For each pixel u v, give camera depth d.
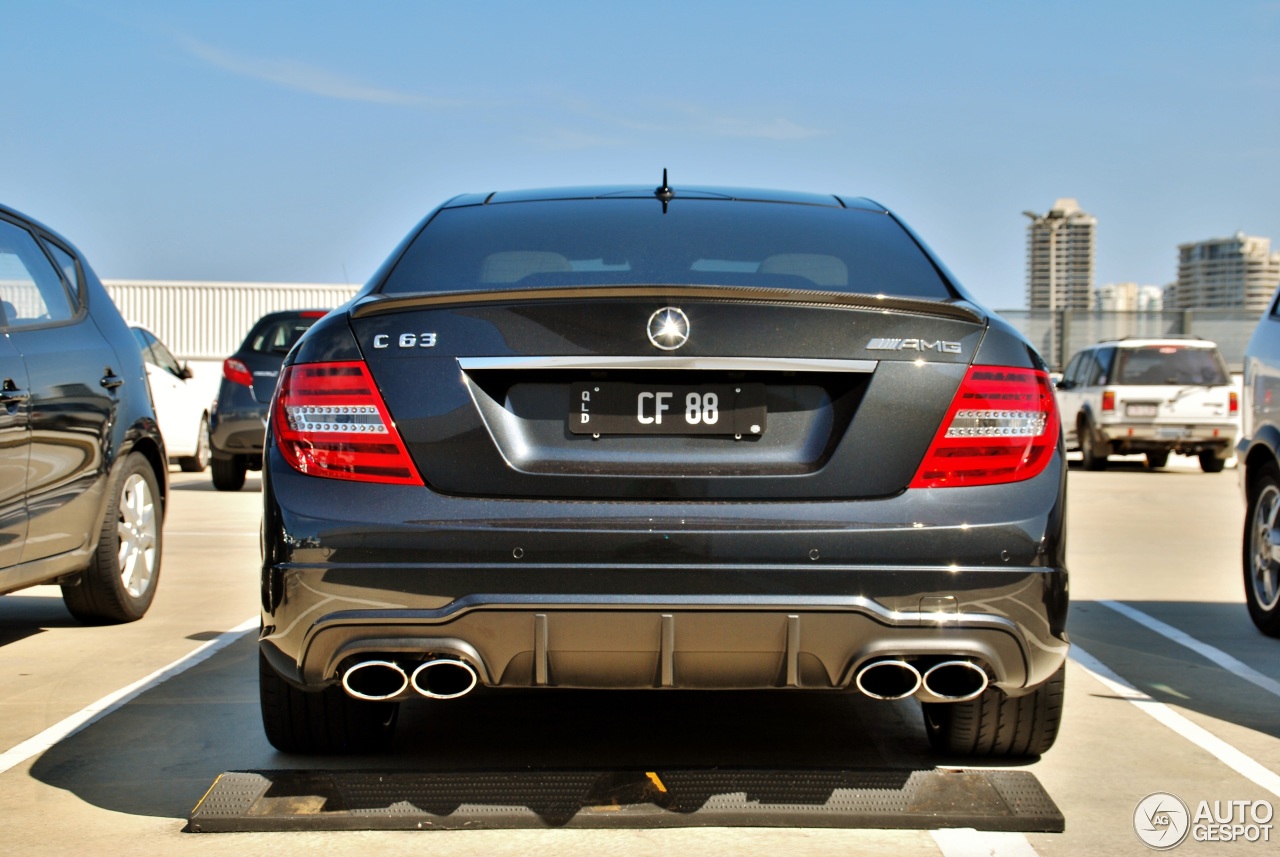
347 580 2.96
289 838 2.99
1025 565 2.99
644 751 3.71
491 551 2.92
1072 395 19.52
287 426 3.09
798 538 2.92
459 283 3.44
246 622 5.74
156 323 33.62
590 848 2.92
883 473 2.99
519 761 3.61
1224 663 5.10
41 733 3.92
